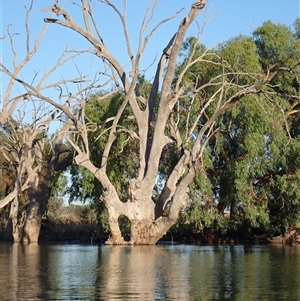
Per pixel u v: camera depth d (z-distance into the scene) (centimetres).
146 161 3481
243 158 3825
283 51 4172
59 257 2403
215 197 4078
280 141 3803
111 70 3650
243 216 3994
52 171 4675
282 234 4197
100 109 4394
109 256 2445
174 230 4441
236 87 3788
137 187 3419
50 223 5550
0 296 1170
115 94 4353
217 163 4116
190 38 4125
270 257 2306
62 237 5381
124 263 2009
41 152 4862
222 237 4341
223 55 3766
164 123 3412
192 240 4441
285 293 1191
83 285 1342
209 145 4103
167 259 2214
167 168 4053
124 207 3444
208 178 3909
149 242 3438
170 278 1476
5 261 2167
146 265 1906
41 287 1309
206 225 3844
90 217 5725
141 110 3719
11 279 1477
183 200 3281
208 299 1113
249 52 3934
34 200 4628
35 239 4603
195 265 1892
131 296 1160
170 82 3344
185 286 1310
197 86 3934
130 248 3177
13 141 4784
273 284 1338
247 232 4259
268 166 3809
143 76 4350
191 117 3872
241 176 3753
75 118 3572
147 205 3431
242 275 1539
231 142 4038
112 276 1539
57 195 5019
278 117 3850
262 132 3812
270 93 3312
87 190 4478
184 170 3478
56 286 1327
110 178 4316
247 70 3866
